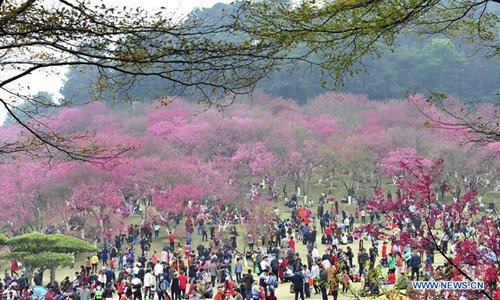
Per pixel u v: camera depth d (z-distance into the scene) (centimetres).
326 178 12288
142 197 8781
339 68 1212
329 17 1163
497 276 1852
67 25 1112
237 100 13612
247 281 3825
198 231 8188
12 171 7894
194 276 4588
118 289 4156
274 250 5847
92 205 7656
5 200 7812
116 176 7988
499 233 1969
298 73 16938
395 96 16875
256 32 1137
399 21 1166
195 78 1151
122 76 1207
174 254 5509
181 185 8294
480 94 16625
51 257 5166
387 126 12788
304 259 6266
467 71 17150
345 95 15338
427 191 2169
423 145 10700
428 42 17900
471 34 1286
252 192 9762
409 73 17288
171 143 11775
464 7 1225
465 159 9050
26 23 1123
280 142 11425
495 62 17050
